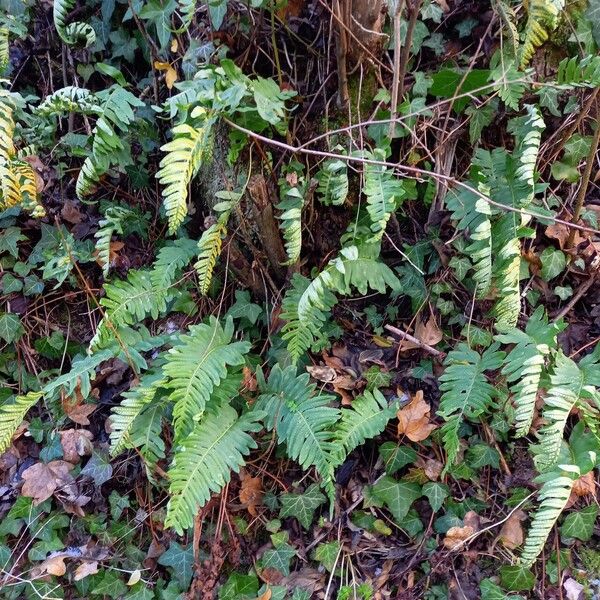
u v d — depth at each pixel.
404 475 1.91
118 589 1.92
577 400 1.56
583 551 1.80
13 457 2.20
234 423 1.77
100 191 2.48
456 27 2.15
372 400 1.85
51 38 2.55
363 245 1.89
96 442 2.17
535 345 1.66
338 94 2.07
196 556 1.88
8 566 2.00
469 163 2.19
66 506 2.05
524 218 1.75
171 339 1.98
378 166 1.78
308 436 1.71
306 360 2.06
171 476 1.59
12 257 2.41
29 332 2.35
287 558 1.87
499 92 1.80
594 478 1.84
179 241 2.12
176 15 2.24
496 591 1.74
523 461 1.90
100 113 1.81
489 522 1.85
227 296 2.24
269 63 2.19
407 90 2.12
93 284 2.41
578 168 2.18
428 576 1.81
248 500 1.94
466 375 1.78
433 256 2.12
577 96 2.11
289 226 1.77
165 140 2.43
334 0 1.79
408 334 2.09
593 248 2.05
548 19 1.72
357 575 1.84
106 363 2.26
